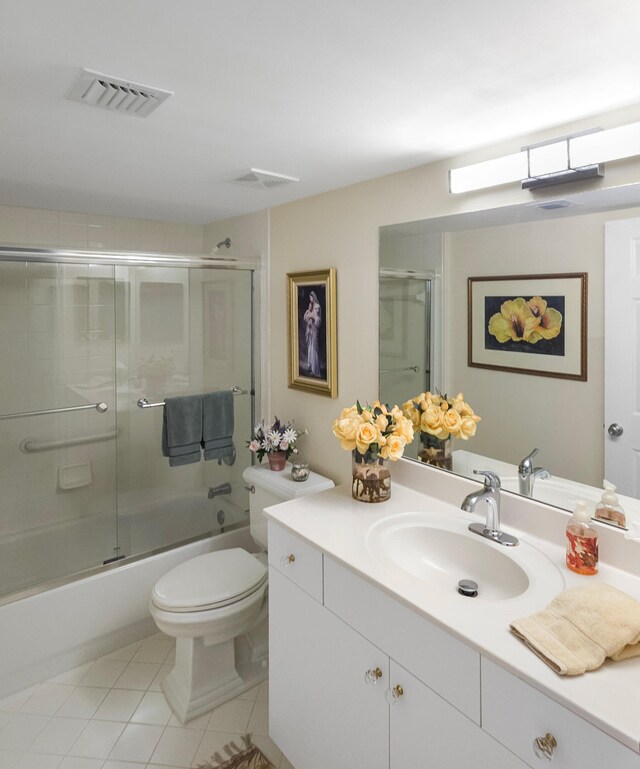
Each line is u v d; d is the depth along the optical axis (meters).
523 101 1.41
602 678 1.07
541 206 1.65
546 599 1.35
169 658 2.54
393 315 2.18
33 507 2.55
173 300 2.84
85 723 2.12
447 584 1.67
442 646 1.29
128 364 2.75
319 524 1.82
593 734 0.99
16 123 1.58
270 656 1.98
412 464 2.15
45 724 2.12
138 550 2.80
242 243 3.19
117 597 2.58
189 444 2.91
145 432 2.82
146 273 2.75
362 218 2.29
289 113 1.49
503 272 1.77
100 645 2.55
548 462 1.70
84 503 2.67
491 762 1.19
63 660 2.44
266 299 3.00
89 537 2.69
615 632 1.15
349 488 2.19
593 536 1.48
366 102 1.42
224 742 2.04
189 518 2.97
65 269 2.54
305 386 2.69
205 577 2.28
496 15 0.99
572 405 1.63
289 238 2.77
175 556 2.78
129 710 2.20
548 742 1.06
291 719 1.87
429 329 2.03
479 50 1.13
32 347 2.49
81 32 1.06
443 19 1.01
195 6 0.96
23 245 2.38
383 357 2.24
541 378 1.70
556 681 1.06
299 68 1.22
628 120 1.45
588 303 1.57
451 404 1.98
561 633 1.18
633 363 1.48
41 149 1.84
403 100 1.41
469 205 1.86
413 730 1.38
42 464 2.56
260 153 1.88
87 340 2.63
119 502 2.77
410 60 1.18
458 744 1.26
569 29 1.05
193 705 2.16
